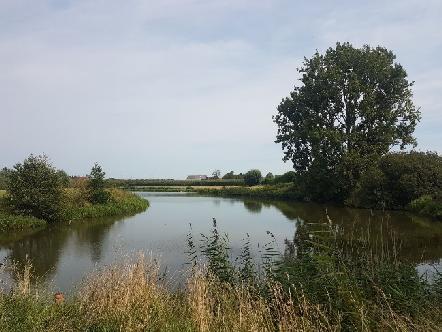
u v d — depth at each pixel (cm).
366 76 4631
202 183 11556
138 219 3194
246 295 787
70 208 3262
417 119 4541
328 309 711
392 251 1465
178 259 1530
